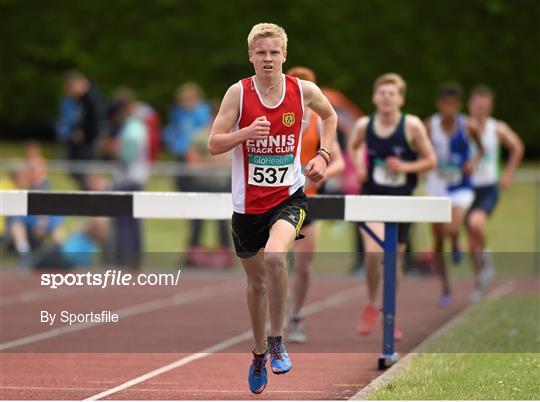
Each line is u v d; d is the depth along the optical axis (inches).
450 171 1247.5
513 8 2484.0
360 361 868.0
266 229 689.6
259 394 729.6
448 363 788.0
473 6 2476.6
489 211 1331.2
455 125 1240.2
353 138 1018.7
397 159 987.9
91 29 2618.1
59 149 2694.4
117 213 786.8
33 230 1530.5
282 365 679.1
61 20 2632.9
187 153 1691.7
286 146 680.4
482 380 713.0
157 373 810.8
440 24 2479.1
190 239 1555.1
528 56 2497.5
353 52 2480.3
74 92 1754.4
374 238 821.2
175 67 2581.2
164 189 1571.1
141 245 1537.9
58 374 804.0
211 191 1560.0
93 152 1760.6
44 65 2689.5
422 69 2480.3
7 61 2694.4
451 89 1237.7
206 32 2561.5
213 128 673.6
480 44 2484.0
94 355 887.7
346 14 2476.6
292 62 2497.5
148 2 2586.1
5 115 2736.2
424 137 987.3
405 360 812.0
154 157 1772.9
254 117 672.4
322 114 700.7
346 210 797.2
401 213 794.8
